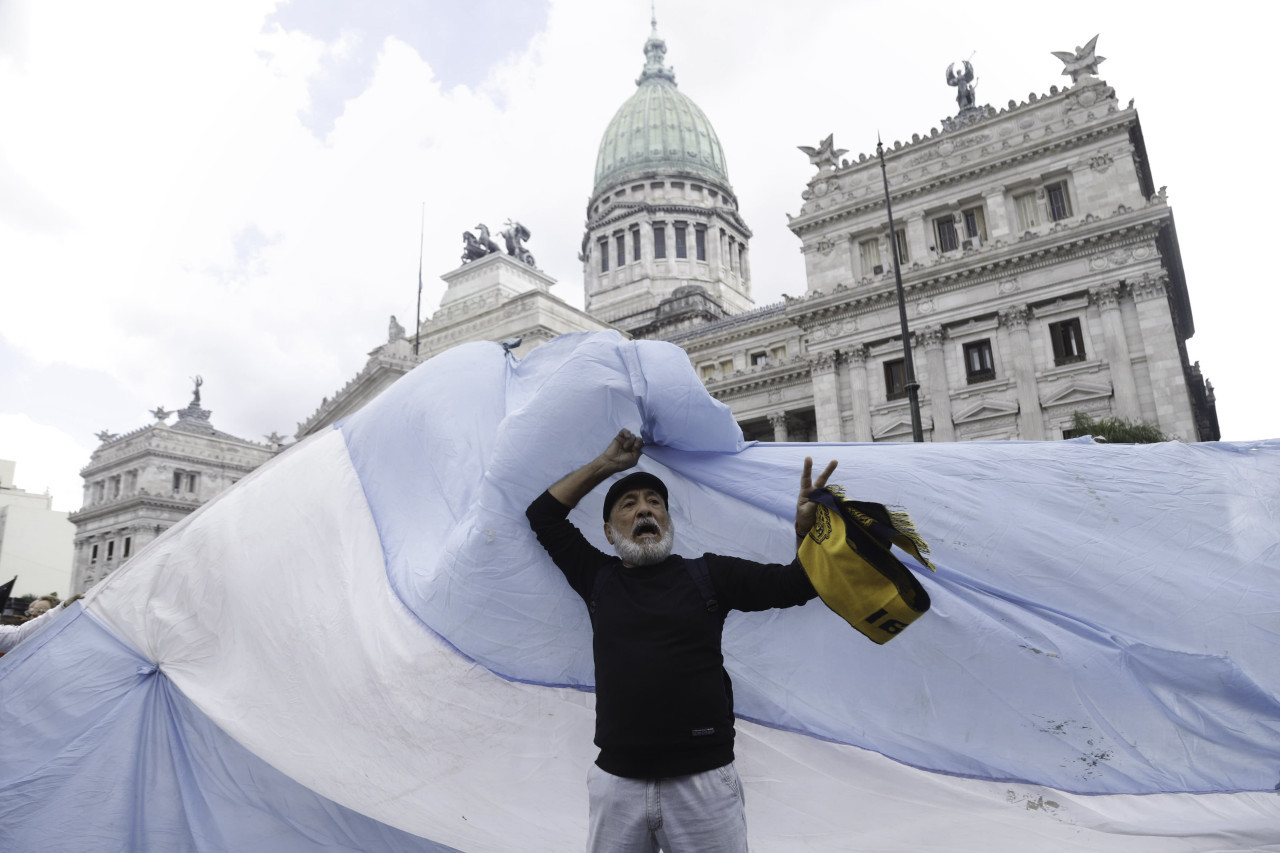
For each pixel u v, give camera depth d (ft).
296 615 17.62
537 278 239.30
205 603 18.66
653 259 336.49
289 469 20.39
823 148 157.28
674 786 11.50
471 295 230.07
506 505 15.52
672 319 274.77
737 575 12.50
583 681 15.33
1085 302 123.95
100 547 294.46
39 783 17.11
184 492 287.28
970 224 141.18
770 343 196.03
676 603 12.34
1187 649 15.07
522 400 19.57
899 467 17.04
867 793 15.08
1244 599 15.16
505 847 15.20
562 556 14.15
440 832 15.62
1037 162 134.10
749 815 15.28
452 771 15.51
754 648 16.11
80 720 17.90
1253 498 16.08
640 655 12.03
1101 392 119.24
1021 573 15.92
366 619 16.93
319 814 16.75
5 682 18.39
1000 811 14.60
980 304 131.85
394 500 18.72
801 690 15.84
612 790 11.76
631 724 11.75
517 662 15.40
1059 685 15.08
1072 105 133.80
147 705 18.06
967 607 15.74
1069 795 14.53
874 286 139.64
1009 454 17.35
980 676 15.37
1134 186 125.29
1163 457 17.02
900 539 11.46
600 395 15.80
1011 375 127.85
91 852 16.55
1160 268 118.11
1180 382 113.91
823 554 11.63
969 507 16.47
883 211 147.64
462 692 15.55
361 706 16.12
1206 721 14.51
